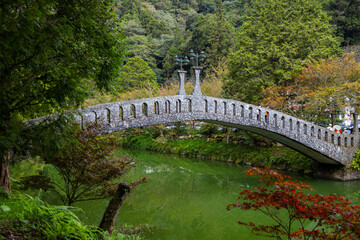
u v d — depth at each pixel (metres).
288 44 18.14
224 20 39.12
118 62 5.79
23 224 3.04
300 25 17.91
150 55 51.19
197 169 16.97
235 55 19.23
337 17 29.33
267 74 18.41
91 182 6.54
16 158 3.52
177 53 46.50
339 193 11.77
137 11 61.59
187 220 8.76
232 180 14.37
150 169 17.03
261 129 13.04
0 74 3.05
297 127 13.50
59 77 3.72
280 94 17.61
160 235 7.30
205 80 29.08
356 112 14.63
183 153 22.00
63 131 3.60
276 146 17.75
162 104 11.16
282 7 19.55
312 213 3.78
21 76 3.62
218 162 18.91
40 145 3.39
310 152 14.16
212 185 13.47
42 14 2.82
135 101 10.43
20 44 2.72
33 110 4.02
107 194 6.79
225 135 21.56
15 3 2.70
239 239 7.30
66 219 3.35
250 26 20.03
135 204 10.25
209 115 12.14
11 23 2.65
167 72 47.88
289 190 4.10
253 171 4.44
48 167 13.67
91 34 4.93
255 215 9.34
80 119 8.92
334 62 15.32
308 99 15.23
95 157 6.33
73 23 4.19
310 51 17.94
